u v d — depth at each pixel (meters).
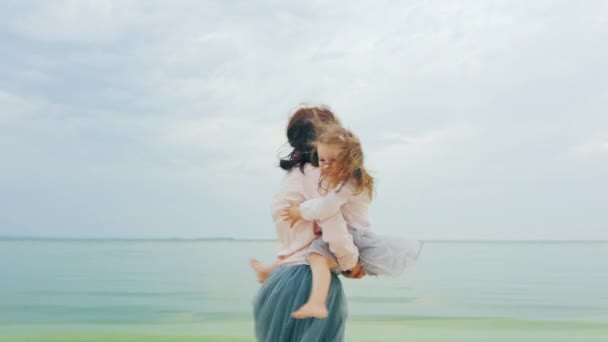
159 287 10.32
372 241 2.52
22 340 5.14
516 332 5.73
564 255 33.00
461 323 6.32
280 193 2.50
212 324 6.24
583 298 8.95
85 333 5.57
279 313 2.32
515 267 18.80
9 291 9.55
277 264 2.56
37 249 41.34
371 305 8.09
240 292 9.57
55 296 8.88
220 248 46.69
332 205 2.27
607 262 23.12
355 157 2.30
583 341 5.23
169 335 5.43
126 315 6.94
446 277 13.77
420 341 5.22
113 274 13.93
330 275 2.32
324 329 2.30
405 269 2.55
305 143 2.52
